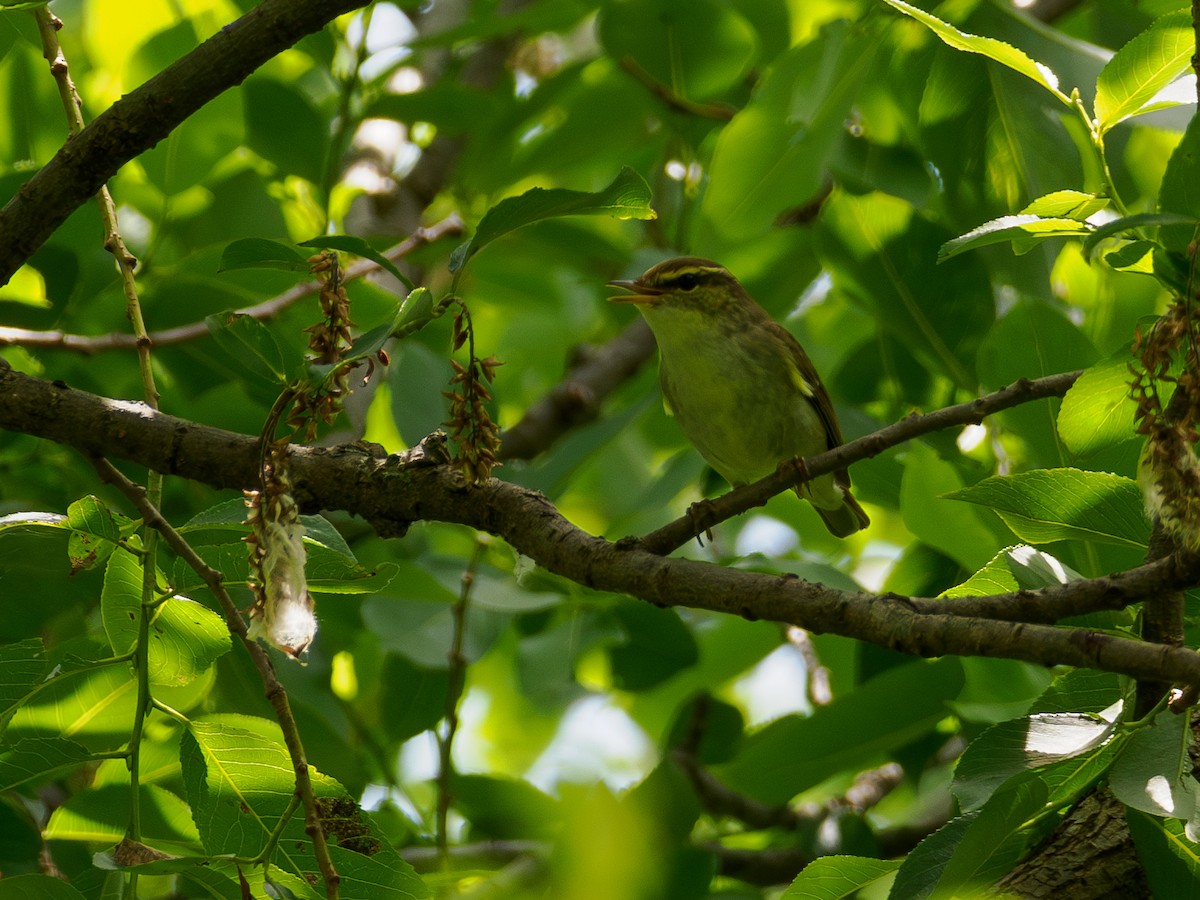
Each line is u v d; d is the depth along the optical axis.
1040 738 5.63
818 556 14.20
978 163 9.27
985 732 5.69
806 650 12.33
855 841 10.54
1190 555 5.09
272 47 6.63
